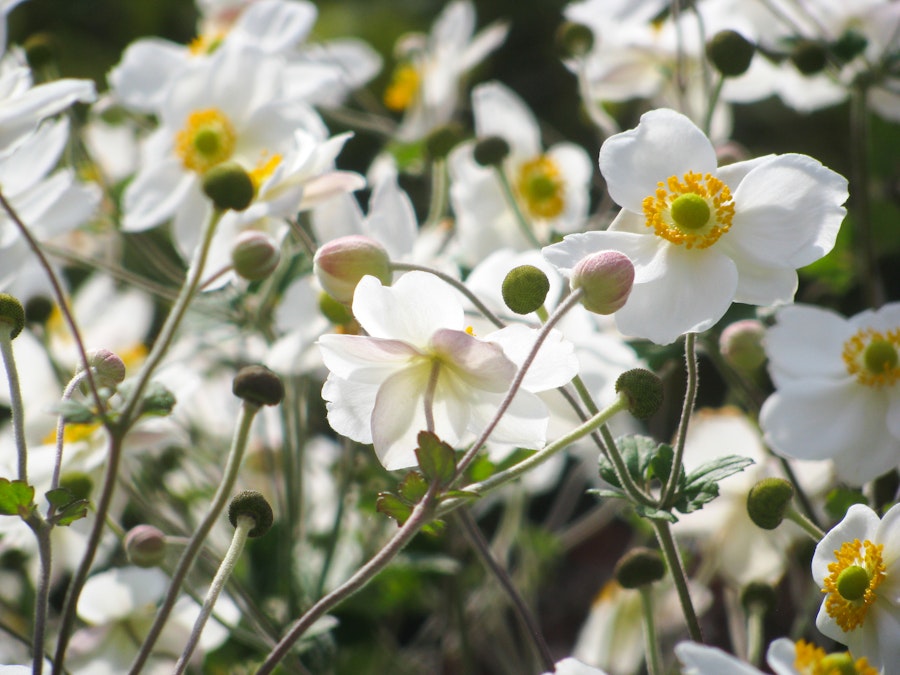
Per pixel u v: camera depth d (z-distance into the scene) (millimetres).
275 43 892
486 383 690
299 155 764
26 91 754
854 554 704
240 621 868
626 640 889
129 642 808
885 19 884
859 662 686
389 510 686
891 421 751
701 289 711
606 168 720
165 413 681
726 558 840
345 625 902
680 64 868
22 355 884
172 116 843
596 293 684
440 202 906
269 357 825
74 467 778
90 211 788
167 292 851
